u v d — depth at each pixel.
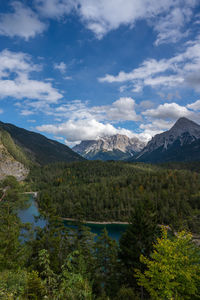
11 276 9.88
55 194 135.50
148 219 22.38
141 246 20.14
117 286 21.58
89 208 118.31
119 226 101.88
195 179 146.12
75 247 30.36
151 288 11.66
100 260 29.20
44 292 9.04
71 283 9.11
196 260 11.73
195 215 96.94
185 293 11.12
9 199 25.80
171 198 117.62
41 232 25.55
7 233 22.30
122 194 131.88
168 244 12.81
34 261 22.36
